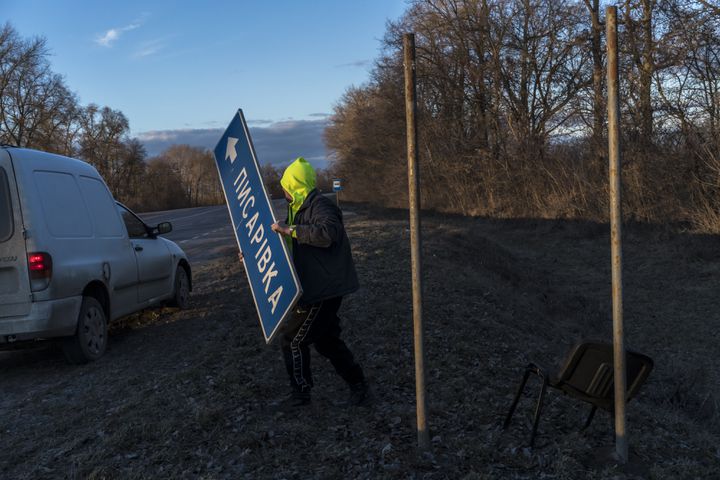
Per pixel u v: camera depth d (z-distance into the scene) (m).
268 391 4.59
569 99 23.44
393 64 31.47
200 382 4.79
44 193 5.54
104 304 6.17
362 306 7.39
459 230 16.48
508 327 7.61
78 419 4.23
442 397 4.61
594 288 13.19
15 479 3.35
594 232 18.92
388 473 3.30
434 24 28.52
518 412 4.41
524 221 23.11
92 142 69.25
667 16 16.70
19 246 5.21
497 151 27.66
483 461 3.52
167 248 7.81
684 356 8.56
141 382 5.00
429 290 8.70
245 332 6.38
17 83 50.16
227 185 4.13
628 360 3.60
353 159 52.19
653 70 17.14
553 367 6.19
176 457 3.50
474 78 27.94
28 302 5.20
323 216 3.77
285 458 3.47
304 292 3.78
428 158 30.78
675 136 16.80
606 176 20.14
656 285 12.86
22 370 5.69
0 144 5.44
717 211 15.70
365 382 4.31
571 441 3.77
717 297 11.55
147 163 92.00
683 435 4.54
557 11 24.48
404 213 31.62
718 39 15.33
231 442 3.67
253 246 3.87
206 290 9.21
